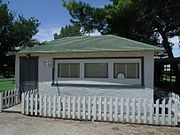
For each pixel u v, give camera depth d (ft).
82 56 40.45
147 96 37.81
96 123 32.40
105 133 27.43
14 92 42.93
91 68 40.14
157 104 31.48
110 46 41.01
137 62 38.24
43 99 35.78
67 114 34.68
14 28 62.95
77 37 55.93
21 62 44.68
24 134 26.50
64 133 27.12
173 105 31.55
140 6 71.82
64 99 34.73
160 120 31.40
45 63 42.45
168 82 85.66
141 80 38.04
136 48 38.29
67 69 41.34
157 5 73.51
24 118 34.55
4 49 61.11
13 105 42.47
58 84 41.75
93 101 33.78
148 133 27.66
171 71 81.25
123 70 38.83
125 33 76.74
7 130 28.09
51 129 28.81
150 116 31.63
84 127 30.09
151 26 80.79
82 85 40.50
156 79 90.89
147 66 37.83
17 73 44.93
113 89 39.19
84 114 33.91
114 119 32.99
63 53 40.63
